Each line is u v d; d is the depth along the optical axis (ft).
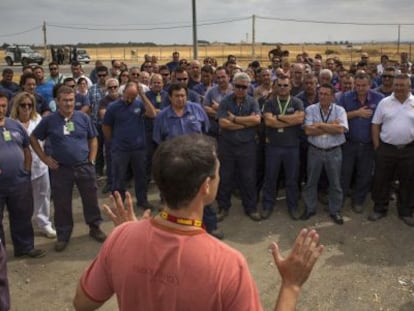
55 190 18.06
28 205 17.26
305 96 22.82
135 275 5.08
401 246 18.22
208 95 24.03
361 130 21.09
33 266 16.98
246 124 20.11
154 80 25.07
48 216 19.83
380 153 20.30
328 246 18.30
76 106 27.94
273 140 20.75
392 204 22.65
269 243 18.78
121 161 21.36
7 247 18.58
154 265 4.97
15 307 14.37
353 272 16.16
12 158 16.51
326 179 23.09
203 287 4.78
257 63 36.24
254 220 21.13
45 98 28.09
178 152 5.07
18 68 119.44
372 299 14.47
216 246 5.01
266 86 25.82
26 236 17.47
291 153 20.79
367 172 21.54
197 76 29.30
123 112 21.12
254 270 16.51
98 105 27.20
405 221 20.35
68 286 15.60
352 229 19.94
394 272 16.11
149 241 5.10
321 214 21.63
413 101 19.53
